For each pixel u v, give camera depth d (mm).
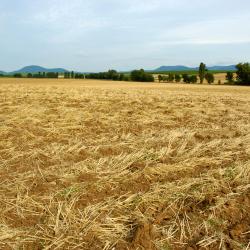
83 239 3242
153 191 4199
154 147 6250
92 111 10617
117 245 3166
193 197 4055
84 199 4043
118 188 4387
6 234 3258
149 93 22359
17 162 5309
